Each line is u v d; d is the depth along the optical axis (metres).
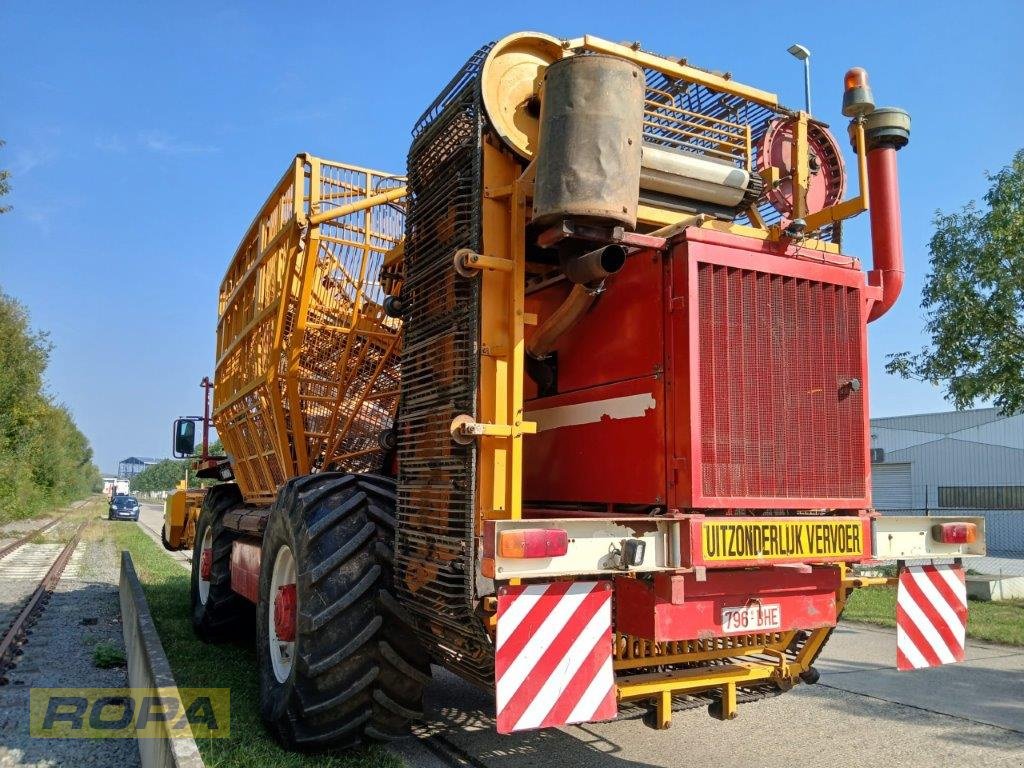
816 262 4.01
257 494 7.19
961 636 4.22
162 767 3.33
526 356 4.38
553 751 4.64
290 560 4.79
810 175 4.68
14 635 7.81
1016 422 26.66
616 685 3.68
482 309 3.68
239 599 7.22
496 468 3.56
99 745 4.69
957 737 4.96
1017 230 10.62
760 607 3.70
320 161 5.77
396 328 5.60
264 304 6.59
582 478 4.14
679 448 3.59
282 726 4.24
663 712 3.77
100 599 10.78
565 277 4.21
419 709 4.19
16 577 13.75
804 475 3.83
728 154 4.64
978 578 11.60
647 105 4.45
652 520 3.37
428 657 4.19
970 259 11.21
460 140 3.97
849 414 4.02
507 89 3.88
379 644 4.05
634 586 3.56
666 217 4.29
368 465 5.95
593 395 4.11
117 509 41.72
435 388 3.93
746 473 3.65
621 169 3.30
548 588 3.24
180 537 11.53
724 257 3.73
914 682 6.41
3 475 31.50
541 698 3.17
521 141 3.83
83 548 20.69
